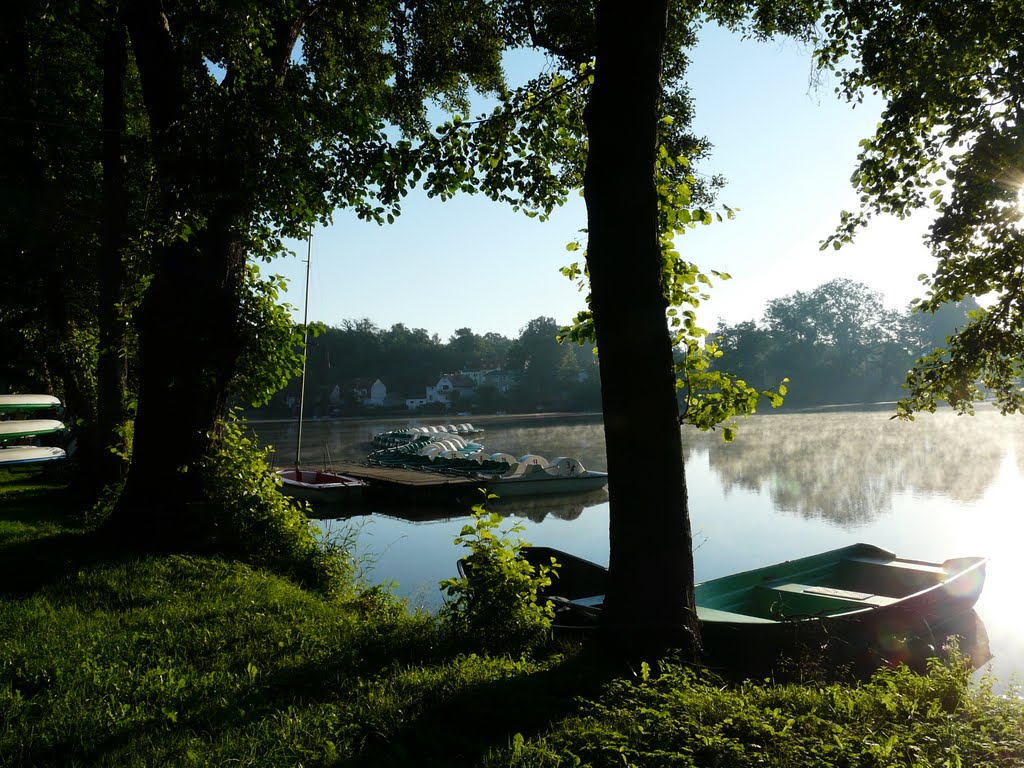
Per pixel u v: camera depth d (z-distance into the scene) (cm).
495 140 845
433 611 985
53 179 1306
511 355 11294
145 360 951
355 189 845
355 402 11156
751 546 1504
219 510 925
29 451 1184
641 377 539
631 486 540
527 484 2412
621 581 540
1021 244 685
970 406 766
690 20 1068
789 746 373
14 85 1198
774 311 11231
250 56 1013
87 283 1382
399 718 421
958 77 695
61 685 461
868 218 785
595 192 555
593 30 1017
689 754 359
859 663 781
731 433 642
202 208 823
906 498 2092
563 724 407
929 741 388
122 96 1212
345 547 1012
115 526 913
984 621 1014
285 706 448
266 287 1098
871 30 770
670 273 647
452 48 1444
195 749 382
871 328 10881
